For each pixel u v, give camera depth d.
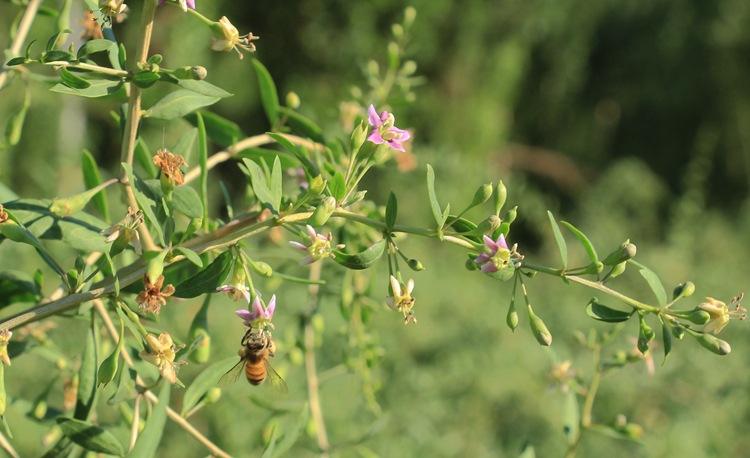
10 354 0.49
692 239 1.46
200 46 1.88
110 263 0.42
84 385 0.45
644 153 2.86
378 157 0.43
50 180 1.12
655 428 0.77
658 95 2.80
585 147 2.84
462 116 2.40
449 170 0.82
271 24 2.32
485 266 0.42
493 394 0.95
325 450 0.54
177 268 0.44
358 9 2.26
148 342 0.42
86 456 0.47
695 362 0.80
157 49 1.80
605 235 1.72
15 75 0.49
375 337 0.55
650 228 1.86
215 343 0.69
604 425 0.52
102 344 0.49
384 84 0.57
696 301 1.26
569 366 0.53
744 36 2.67
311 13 2.28
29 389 0.70
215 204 1.40
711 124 2.72
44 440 0.50
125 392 0.45
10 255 0.71
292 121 0.51
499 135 2.51
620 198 1.88
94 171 0.48
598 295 1.25
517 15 2.47
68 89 0.42
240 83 2.19
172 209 0.44
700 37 2.70
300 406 0.54
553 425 0.92
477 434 0.92
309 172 0.45
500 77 2.47
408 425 0.86
